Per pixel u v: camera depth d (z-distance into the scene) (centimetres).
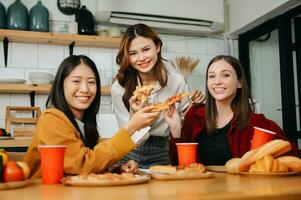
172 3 348
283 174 103
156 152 186
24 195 75
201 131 173
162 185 88
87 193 77
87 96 133
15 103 314
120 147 108
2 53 314
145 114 116
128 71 181
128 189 81
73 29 313
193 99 183
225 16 384
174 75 194
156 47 177
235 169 111
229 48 381
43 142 113
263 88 359
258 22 343
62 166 96
